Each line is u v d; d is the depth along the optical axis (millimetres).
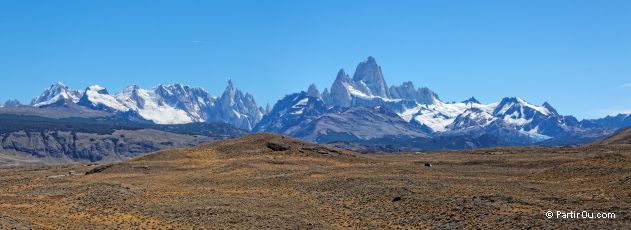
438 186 76438
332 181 86938
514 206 62156
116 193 81500
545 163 105250
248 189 89250
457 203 64938
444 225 58656
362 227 60562
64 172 129500
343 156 130875
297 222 62406
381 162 125875
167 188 92312
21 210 70938
